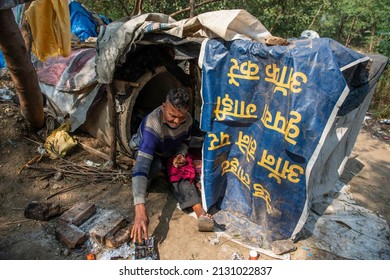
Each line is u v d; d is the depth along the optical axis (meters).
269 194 2.52
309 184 2.33
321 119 2.12
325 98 2.08
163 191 3.12
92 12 5.08
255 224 2.76
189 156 3.01
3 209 2.79
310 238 2.67
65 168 3.30
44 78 3.71
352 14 7.16
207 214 2.69
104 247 2.47
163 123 2.66
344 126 2.62
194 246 2.54
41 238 2.53
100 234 2.46
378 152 4.30
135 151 2.99
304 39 2.30
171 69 3.34
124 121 3.15
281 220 2.54
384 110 5.25
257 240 2.61
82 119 3.34
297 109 2.15
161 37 2.62
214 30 2.36
